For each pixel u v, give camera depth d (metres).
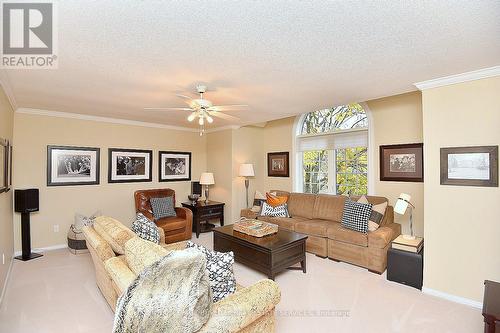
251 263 3.33
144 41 1.95
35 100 3.61
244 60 2.30
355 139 4.71
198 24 1.72
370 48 2.08
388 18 1.66
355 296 2.83
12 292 2.88
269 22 1.70
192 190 6.00
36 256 3.96
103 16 1.61
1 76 2.63
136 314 1.26
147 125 5.45
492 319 1.59
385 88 3.11
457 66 2.44
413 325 2.31
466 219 2.64
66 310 2.53
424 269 2.91
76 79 2.76
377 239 3.43
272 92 3.27
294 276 3.33
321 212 4.60
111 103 3.79
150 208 4.95
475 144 2.58
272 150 6.14
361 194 4.68
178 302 1.29
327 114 5.23
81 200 4.65
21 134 4.09
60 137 4.44
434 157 2.83
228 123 5.56
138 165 5.33
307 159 5.59
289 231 3.75
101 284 2.74
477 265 2.58
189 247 1.95
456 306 2.62
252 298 1.65
